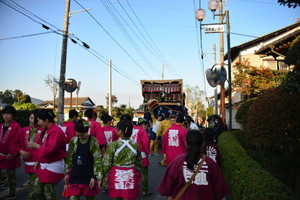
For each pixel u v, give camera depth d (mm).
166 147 6359
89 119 6520
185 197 2541
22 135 5359
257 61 16469
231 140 6059
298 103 5027
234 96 17703
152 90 15047
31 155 5191
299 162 5266
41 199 4496
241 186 3004
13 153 5371
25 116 17312
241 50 17141
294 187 5027
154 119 14078
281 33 15742
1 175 6422
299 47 4945
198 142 2676
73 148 4215
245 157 4148
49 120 4402
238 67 13289
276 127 5086
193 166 2562
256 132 5398
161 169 8977
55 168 4312
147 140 6062
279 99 5211
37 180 4348
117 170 3980
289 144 5141
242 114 9328
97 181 4203
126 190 3908
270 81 12195
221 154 5176
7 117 5773
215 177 2576
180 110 14828
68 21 14031
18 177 7496
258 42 16500
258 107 5480
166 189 2656
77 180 4066
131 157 4035
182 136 6160
